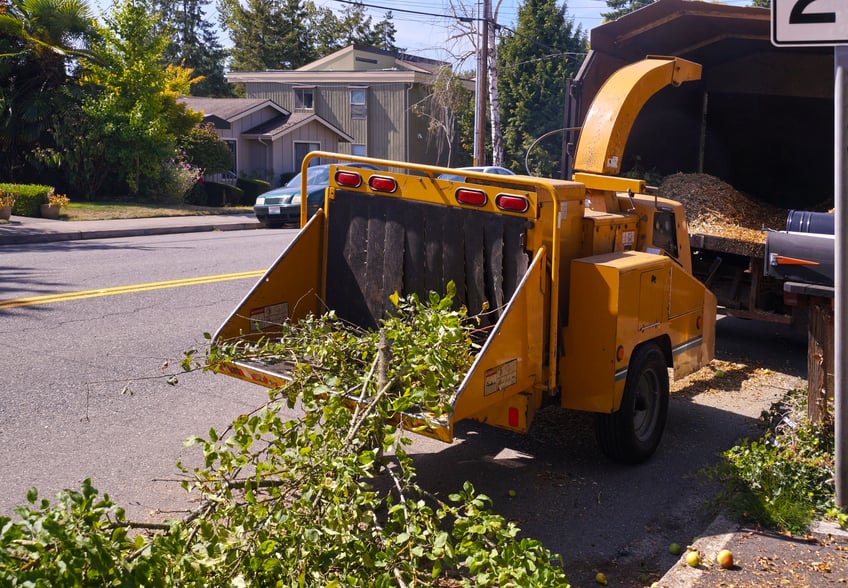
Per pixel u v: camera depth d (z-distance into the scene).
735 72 10.97
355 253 6.06
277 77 47.34
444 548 3.37
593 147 6.62
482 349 4.62
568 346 5.59
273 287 5.97
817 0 4.35
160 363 7.97
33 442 5.95
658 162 11.01
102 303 10.43
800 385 8.30
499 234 5.35
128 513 4.95
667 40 10.19
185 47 79.62
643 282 5.72
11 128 24.75
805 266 6.40
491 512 5.25
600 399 5.53
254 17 69.31
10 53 24.19
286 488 3.81
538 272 5.11
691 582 4.14
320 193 22.05
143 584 2.92
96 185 26.36
